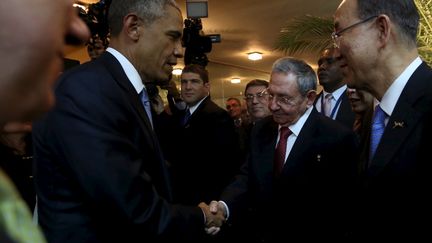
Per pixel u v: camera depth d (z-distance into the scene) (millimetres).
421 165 949
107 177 876
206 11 3041
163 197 1080
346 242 1312
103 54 1070
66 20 327
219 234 1928
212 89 7793
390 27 1033
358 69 1094
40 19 299
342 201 1590
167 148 2561
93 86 938
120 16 1079
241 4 4734
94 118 908
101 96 935
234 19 5227
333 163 1611
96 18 1433
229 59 7422
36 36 296
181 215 1024
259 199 1736
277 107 1695
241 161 2660
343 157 1608
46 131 927
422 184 948
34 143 961
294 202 1644
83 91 923
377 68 1065
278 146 1745
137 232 922
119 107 961
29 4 293
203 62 3037
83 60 2379
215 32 5758
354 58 1085
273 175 1716
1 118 298
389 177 982
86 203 925
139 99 1052
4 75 288
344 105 2602
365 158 1145
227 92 7965
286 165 1663
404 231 970
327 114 2684
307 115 1717
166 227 964
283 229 1659
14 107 300
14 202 226
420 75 1023
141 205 916
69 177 923
